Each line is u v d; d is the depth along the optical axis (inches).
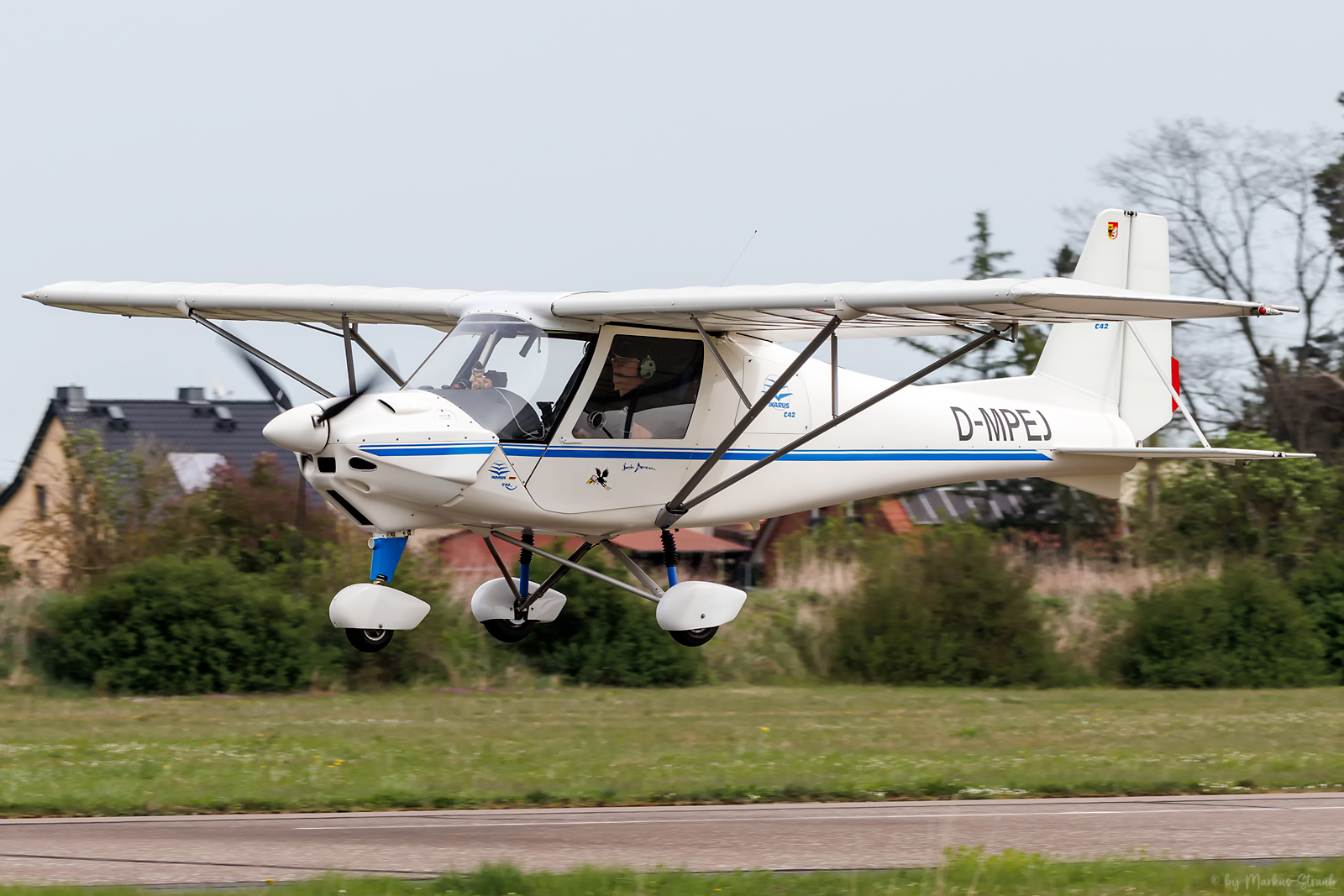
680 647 2711.6
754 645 2861.7
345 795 1210.0
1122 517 4005.9
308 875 861.2
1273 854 981.8
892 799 1262.3
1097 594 3302.2
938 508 4244.6
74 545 2738.7
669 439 1579.7
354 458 1368.1
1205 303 1290.6
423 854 939.3
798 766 1486.2
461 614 2716.5
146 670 2358.5
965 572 2893.7
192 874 860.6
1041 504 4222.4
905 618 2837.1
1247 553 3518.7
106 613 2410.2
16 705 2164.1
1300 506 3489.2
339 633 2529.5
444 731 1813.5
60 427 4648.1
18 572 2699.3
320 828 1050.7
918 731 1899.6
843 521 3420.3
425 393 1437.0
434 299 1621.6
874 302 1373.0
